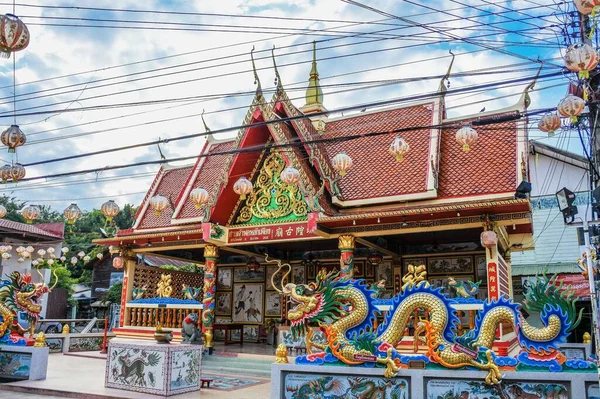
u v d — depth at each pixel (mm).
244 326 24828
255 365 17688
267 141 19219
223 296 25859
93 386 13773
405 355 9492
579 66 8570
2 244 31641
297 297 10461
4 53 8453
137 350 13188
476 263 20281
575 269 22797
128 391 13039
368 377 9625
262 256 22938
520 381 8766
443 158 18078
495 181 16344
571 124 11266
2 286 15500
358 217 16219
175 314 20766
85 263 41844
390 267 21906
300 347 17562
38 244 33219
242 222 19422
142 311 21859
